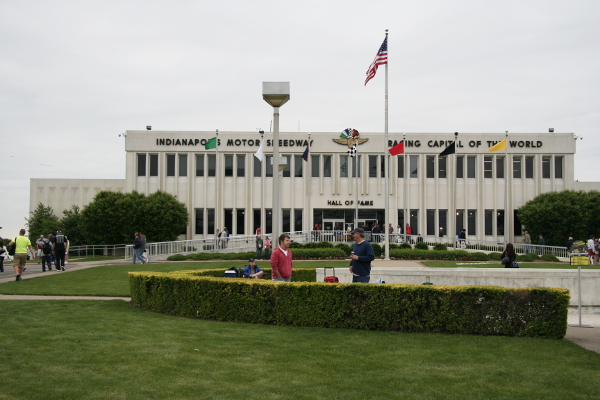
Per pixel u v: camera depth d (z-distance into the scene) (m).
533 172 47.31
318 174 47.81
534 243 43.44
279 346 8.13
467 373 6.77
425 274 15.41
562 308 9.34
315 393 5.78
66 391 5.60
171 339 8.41
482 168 47.06
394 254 32.12
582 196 42.56
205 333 9.04
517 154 47.12
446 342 8.80
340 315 9.96
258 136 47.50
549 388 6.16
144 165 47.34
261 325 10.10
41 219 47.62
